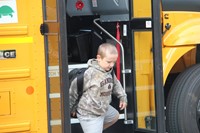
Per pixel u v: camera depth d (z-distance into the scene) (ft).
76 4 22.70
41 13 17.48
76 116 18.37
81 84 17.75
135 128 20.76
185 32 20.77
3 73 17.20
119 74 21.22
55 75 17.39
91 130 17.89
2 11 17.21
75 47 22.29
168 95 21.22
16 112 17.40
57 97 17.40
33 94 17.52
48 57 17.49
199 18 21.52
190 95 20.76
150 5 19.47
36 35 17.47
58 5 17.01
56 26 17.13
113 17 21.75
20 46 17.37
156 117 19.20
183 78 21.11
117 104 21.27
